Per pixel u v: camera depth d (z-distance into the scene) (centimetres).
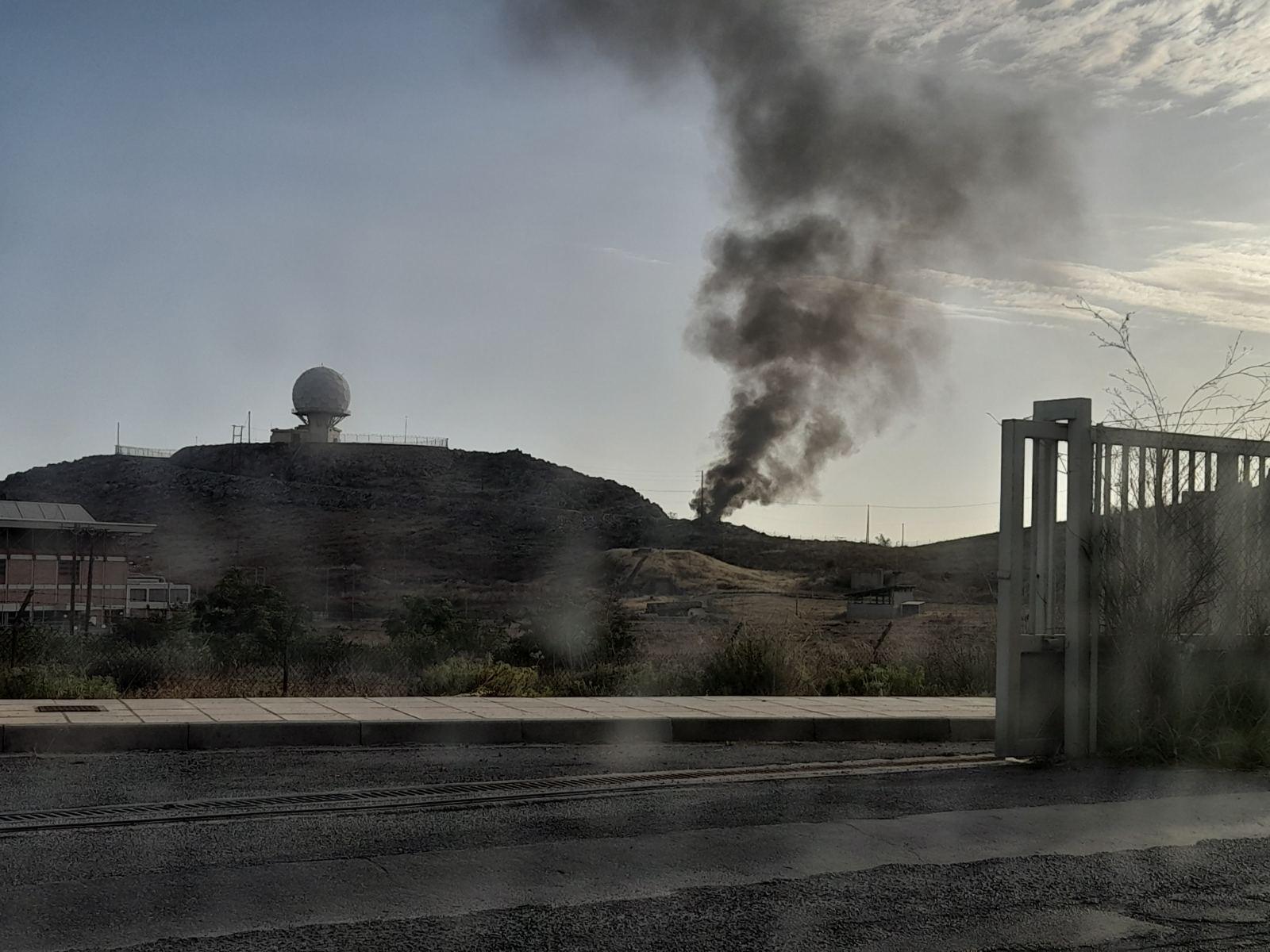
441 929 481
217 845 609
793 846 624
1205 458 971
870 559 9769
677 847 617
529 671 1686
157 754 903
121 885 533
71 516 7731
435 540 14225
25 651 1758
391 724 984
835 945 472
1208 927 502
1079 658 927
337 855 591
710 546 11856
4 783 769
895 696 1479
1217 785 807
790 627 2191
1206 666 945
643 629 4753
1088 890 553
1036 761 910
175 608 4341
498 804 722
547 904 516
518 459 18712
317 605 9919
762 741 1055
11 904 503
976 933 490
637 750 973
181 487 16888
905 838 645
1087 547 930
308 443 18050
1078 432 927
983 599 7112
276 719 985
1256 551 977
